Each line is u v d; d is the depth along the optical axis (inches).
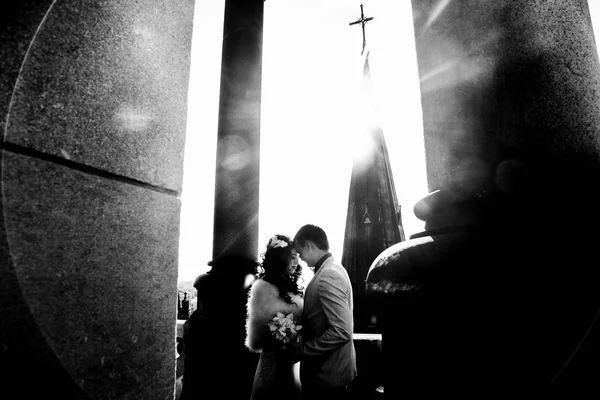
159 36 69.3
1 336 39.2
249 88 229.5
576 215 56.9
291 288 123.6
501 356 55.7
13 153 42.1
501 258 57.7
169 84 71.5
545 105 64.7
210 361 188.1
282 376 118.5
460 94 74.8
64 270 47.1
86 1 53.4
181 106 75.1
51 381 44.4
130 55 61.2
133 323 58.1
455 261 61.5
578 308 53.8
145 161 63.5
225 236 212.8
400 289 66.5
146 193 63.1
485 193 66.4
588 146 63.9
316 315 107.6
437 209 72.4
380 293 70.4
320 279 107.0
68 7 50.4
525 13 68.4
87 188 51.6
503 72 68.8
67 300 47.2
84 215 50.8
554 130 63.7
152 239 63.7
